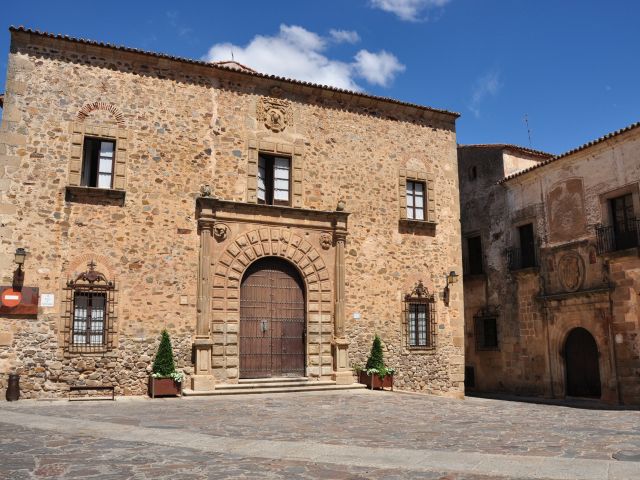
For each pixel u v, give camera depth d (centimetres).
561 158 1991
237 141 1664
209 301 1548
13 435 850
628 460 706
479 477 625
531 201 2145
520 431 983
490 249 2333
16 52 1450
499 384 2231
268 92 1733
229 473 635
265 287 1656
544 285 2053
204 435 869
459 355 1883
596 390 1853
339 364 1673
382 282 1800
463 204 2502
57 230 1423
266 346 1628
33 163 1424
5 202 1386
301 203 1719
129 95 1553
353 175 1816
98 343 1438
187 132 1605
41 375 1364
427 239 1903
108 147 1532
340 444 820
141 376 1456
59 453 724
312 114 1788
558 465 671
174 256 1538
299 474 634
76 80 1500
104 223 1474
